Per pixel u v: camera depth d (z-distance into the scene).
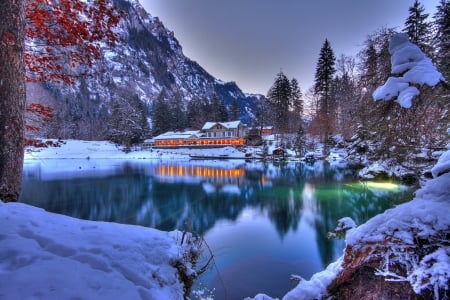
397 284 3.10
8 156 4.04
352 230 3.89
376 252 3.30
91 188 23.14
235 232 12.43
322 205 16.02
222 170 35.16
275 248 10.45
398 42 3.57
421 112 3.88
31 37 5.44
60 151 55.84
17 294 1.94
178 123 79.25
